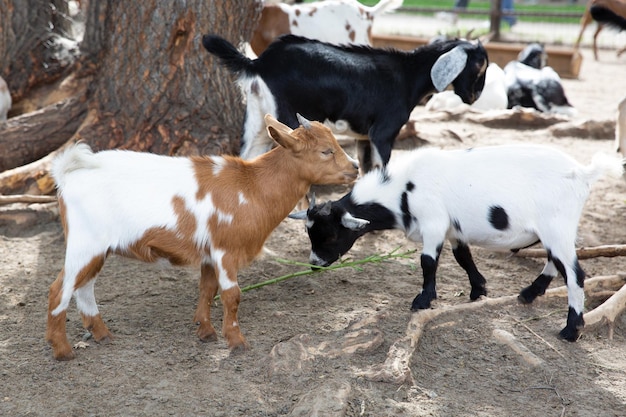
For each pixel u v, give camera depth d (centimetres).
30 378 423
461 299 538
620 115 679
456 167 480
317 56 611
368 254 622
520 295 516
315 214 496
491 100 1089
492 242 480
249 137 620
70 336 475
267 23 895
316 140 447
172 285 558
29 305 521
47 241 635
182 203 434
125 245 432
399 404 403
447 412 400
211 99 710
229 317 450
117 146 707
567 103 1121
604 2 664
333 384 405
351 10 920
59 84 809
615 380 439
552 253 462
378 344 453
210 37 593
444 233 482
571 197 457
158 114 708
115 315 505
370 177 504
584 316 489
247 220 440
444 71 633
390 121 636
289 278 572
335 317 501
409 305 521
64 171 428
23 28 802
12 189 686
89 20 769
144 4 686
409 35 1694
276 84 600
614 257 616
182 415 389
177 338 473
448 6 2286
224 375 427
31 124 736
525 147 475
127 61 705
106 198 425
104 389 412
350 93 618
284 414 392
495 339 473
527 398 418
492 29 1730
